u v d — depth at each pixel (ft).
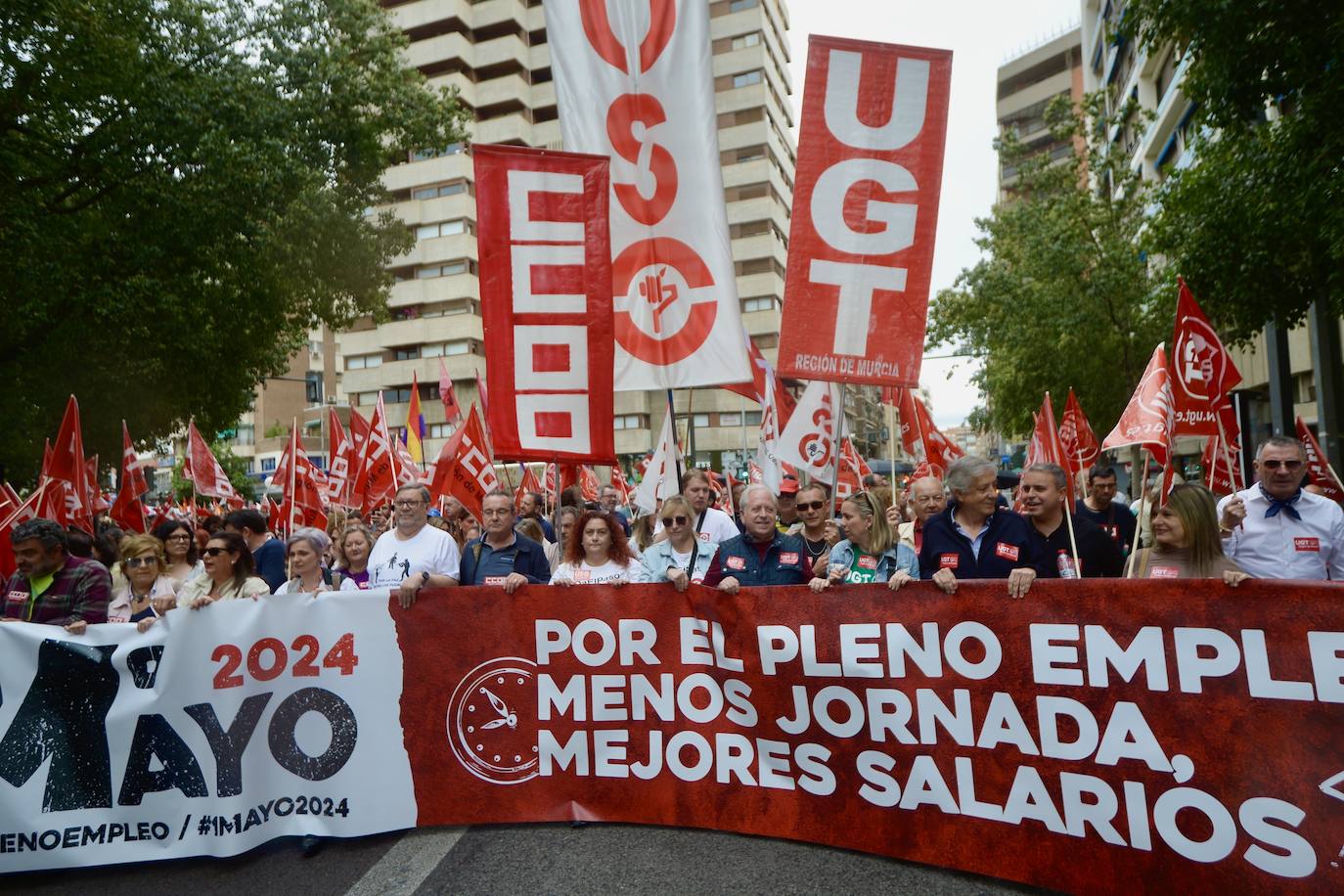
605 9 22.88
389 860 13.61
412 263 166.50
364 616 14.89
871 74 18.43
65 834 13.88
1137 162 107.86
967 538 15.08
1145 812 11.09
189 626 14.53
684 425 161.89
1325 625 10.18
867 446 219.61
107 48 49.03
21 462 59.11
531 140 174.19
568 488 27.22
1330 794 10.06
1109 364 70.69
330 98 57.88
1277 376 48.03
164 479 180.24
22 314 52.70
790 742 13.62
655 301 22.66
